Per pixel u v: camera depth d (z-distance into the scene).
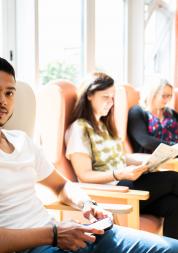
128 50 3.87
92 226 1.45
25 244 1.26
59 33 2.96
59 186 1.70
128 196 1.80
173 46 4.30
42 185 1.74
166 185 2.04
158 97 2.92
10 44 2.46
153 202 2.05
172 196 2.04
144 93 2.97
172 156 1.99
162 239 1.47
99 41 3.49
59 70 2.99
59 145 2.08
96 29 3.43
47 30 2.82
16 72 2.51
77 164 2.08
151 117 2.90
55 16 2.90
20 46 2.53
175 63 4.30
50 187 1.71
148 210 2.08
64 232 1.32
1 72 1.43
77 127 2.13
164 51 4.37
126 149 2.82
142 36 3.89
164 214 2.01
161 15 4.29
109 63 3.65
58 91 2.08
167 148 1.95
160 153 1.97
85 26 3.22
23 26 2.53
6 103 1.45
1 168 1.39
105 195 1.83
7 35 2.43
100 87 2.15
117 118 2.80
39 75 2.66
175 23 4.27
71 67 3.13
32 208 1.45
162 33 4.30
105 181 2.03
